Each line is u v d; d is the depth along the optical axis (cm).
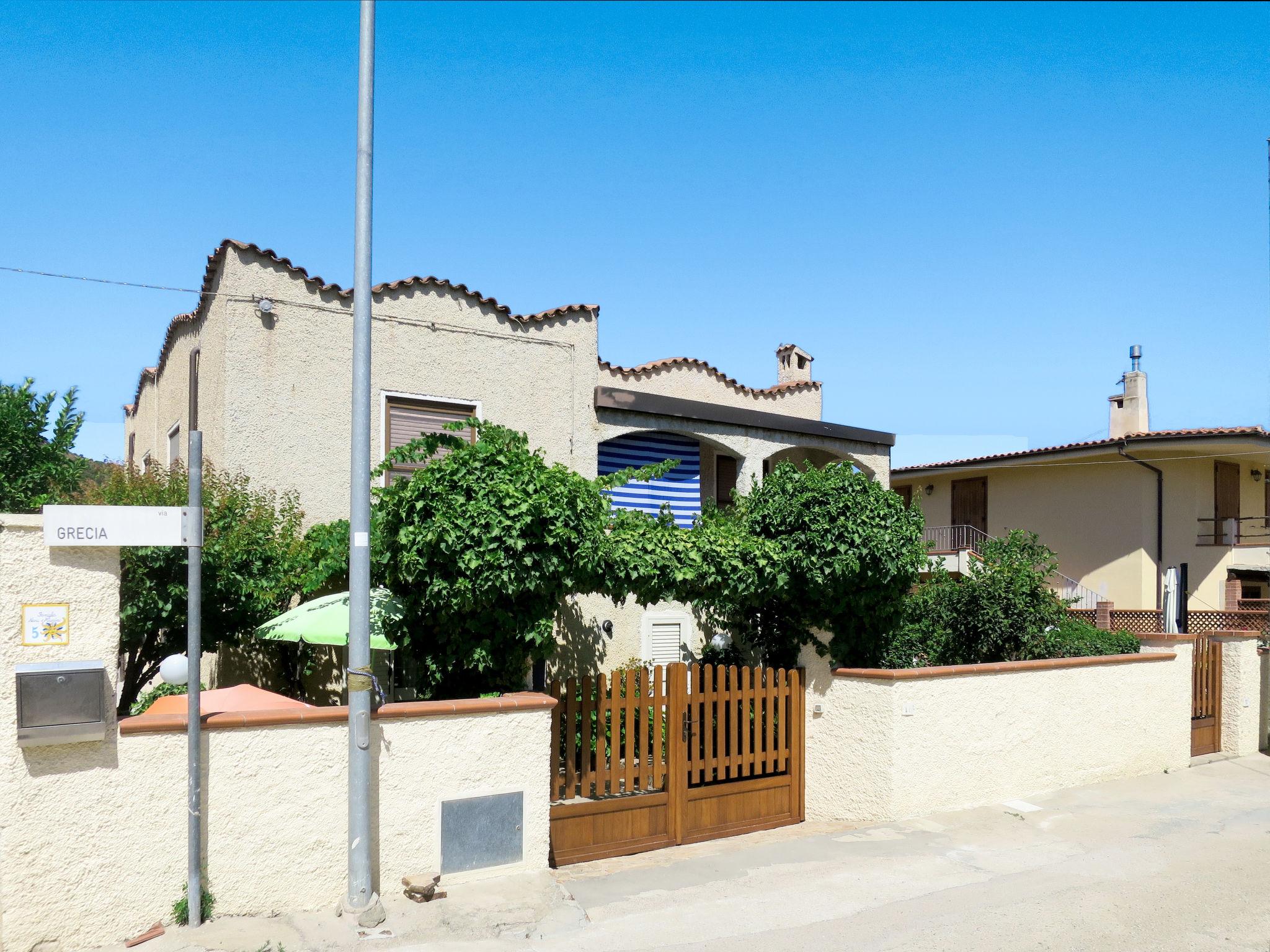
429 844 675
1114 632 1655
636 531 884
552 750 826
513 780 711
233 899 604
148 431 1762
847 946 633
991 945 643
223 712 617
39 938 545
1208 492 2273
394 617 791
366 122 672
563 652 1226
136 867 573
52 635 551
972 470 2605
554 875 771
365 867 631
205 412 1166
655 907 695
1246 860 852
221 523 931
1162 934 673
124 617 852
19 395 1041
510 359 1272
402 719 669
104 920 562
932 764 981
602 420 1363
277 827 619
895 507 988
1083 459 2331
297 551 1002
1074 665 1145
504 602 776
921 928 668
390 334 1173
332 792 638
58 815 552
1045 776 1102
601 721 848
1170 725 1274
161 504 930
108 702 565
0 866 536
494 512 739
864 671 965
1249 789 1161
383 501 800
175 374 1423
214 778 602
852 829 926
